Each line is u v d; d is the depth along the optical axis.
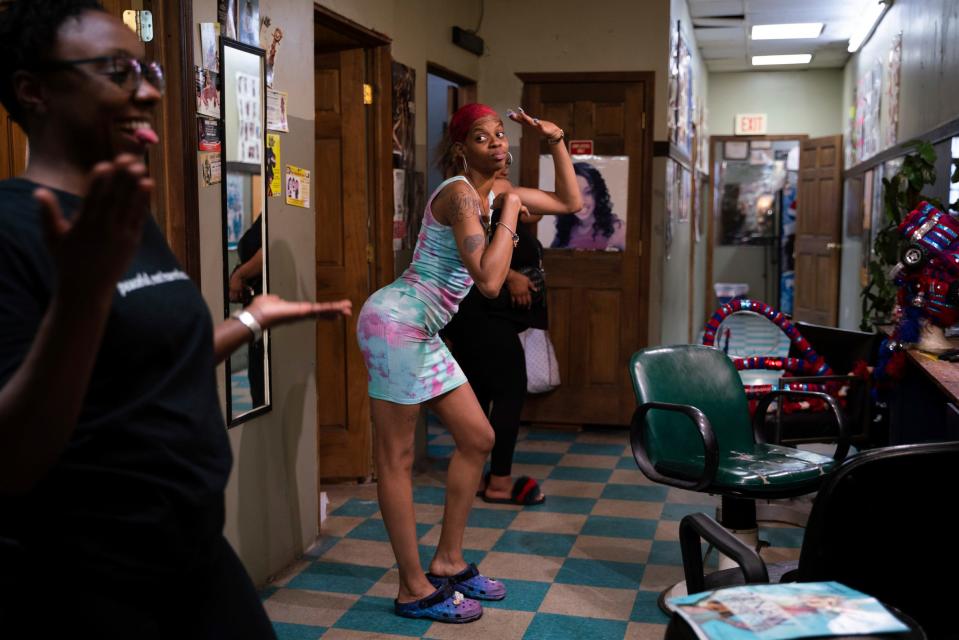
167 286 1.16
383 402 2.86
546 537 3.80
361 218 4.46
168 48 2.63
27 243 1.03
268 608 3.08
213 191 2.85
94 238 0.85
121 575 1.11
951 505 1.59
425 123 5.12
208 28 2.78
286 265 3.40
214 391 1.22
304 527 3.61
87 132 1.09
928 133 5.51
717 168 12.73
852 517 1.60
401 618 3.01
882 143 7.67
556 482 4.65
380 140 4.45
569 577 3.35
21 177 1.11
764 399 3.30
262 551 3.25
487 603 3.11
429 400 2.94
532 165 5.85
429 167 6.62
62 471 1.06
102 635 1.10
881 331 4.19
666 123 5.93
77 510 1.08
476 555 3.59
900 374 3.62
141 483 1.10
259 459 3.21
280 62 3.34
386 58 4.43
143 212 0.87
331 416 4.59
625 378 5.81
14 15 1.07
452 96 6.20
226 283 2.94
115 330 1.08
